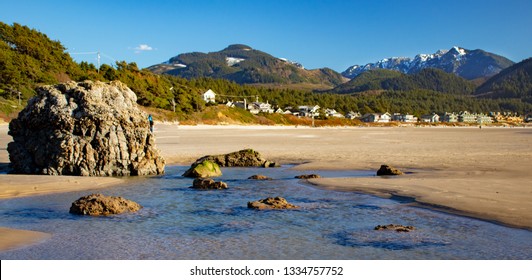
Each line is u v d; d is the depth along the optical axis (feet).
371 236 35.24
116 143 74.69
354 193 54.34
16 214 43.75
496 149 129.29
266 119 521.24
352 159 98.22
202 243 33.91
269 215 43.04
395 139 197.88
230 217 42.47
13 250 32.07
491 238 33.86
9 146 76.02
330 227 38.19
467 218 39.93
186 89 506.89
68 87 77.87
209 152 114.21
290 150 123.65
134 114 78.02
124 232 37.09
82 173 72.69
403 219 40.55
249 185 63.16
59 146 72.13
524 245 32.09
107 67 395.34
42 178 66.18
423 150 124.67
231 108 492.54
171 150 120.16
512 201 45.85
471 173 71.31
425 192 52.13
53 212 44.80
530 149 129.29
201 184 60.64
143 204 49.29
